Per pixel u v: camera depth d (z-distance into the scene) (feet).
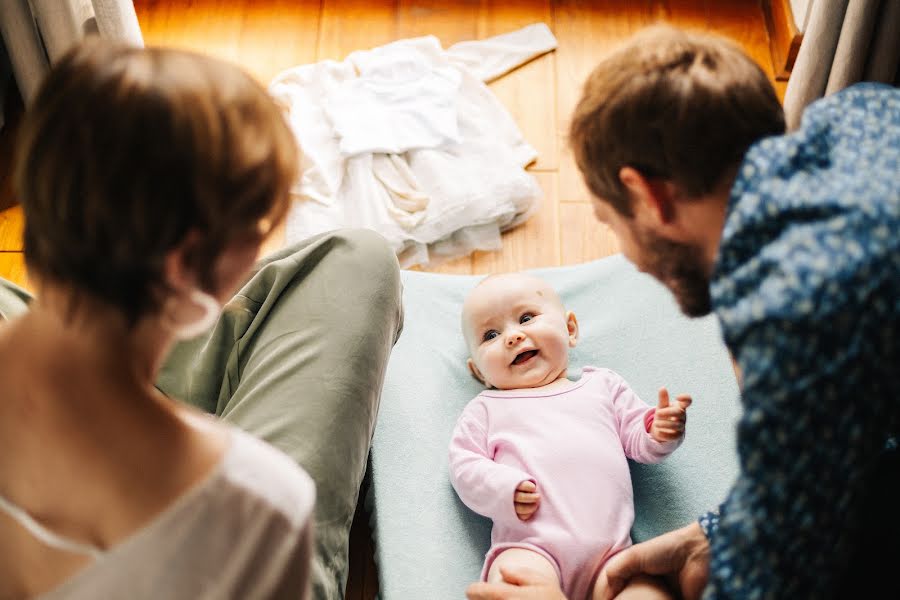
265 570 2.23
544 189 6.90
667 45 2.93
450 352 5.67
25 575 2.18
